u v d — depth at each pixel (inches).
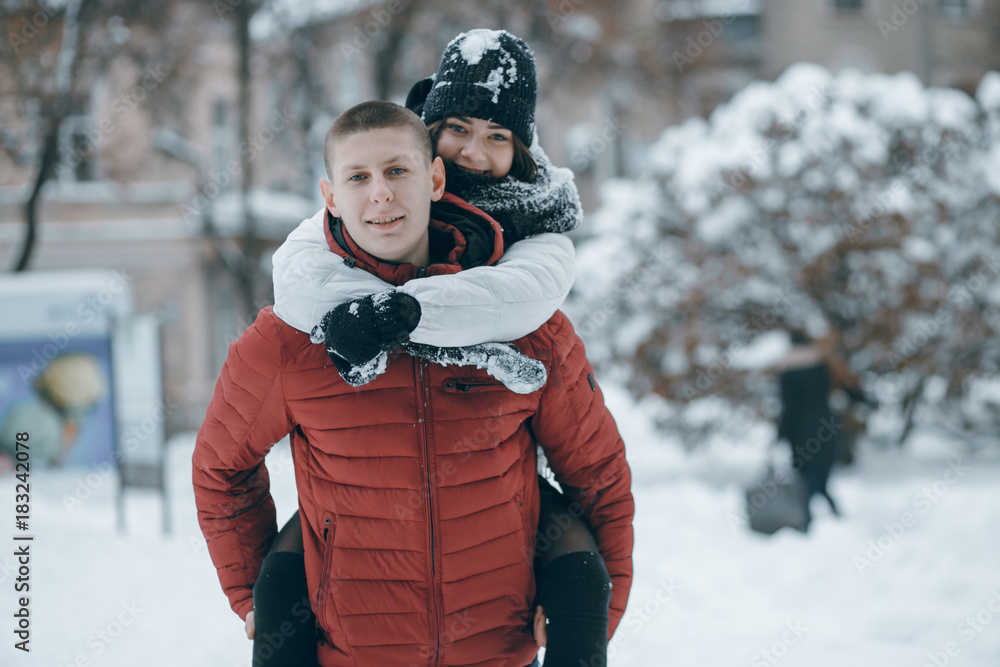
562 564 80.2
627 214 502.3
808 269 458.3
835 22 1071.6
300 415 77.2
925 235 480.7
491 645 77.9
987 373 489.4
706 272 474.0
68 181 832.9
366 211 76.3
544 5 688.4
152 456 319.3
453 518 75.8
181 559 265.9
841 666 175.0
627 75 742.5
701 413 489.1
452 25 714.8
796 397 311.1
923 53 1083.9
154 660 174.2
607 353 488.4
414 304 71.4
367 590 75.7
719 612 217.5
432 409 75.6
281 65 693.3
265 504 85.5
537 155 95.0
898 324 465.4
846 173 472.1
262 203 832.9
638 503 380.8
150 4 607.5
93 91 633.6
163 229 864.3
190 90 692.1
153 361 323.0
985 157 494.0
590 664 76.0
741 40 1066.7
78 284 456.4
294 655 77.7
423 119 94.9
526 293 76.2
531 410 80.4
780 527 290.8
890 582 233.1
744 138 489.7
